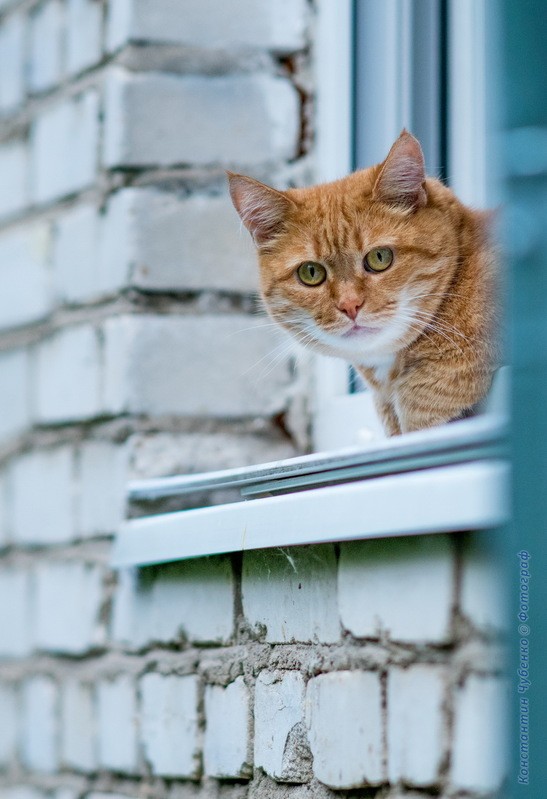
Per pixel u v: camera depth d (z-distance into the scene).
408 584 2.16
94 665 3.40
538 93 1.67
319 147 3.42
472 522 1.92
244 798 2.67
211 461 3.29
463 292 2.57
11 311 3.97
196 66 3.40
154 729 3.05
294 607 2.51
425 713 2.10
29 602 3.76
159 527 3.01
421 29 3.16
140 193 3.32
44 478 3.72
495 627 1.92
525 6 1.67
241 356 3.37
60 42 3.77
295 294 2.94
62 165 3.71
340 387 3.32
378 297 2.73
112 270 3.38
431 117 3.13
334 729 2.34
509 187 1.70
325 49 3.40
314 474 2.48
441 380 2.53
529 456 1.67
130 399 3.27
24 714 3.74
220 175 3.39
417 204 2.73
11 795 3.74
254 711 2.63
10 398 3.94
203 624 2.87
